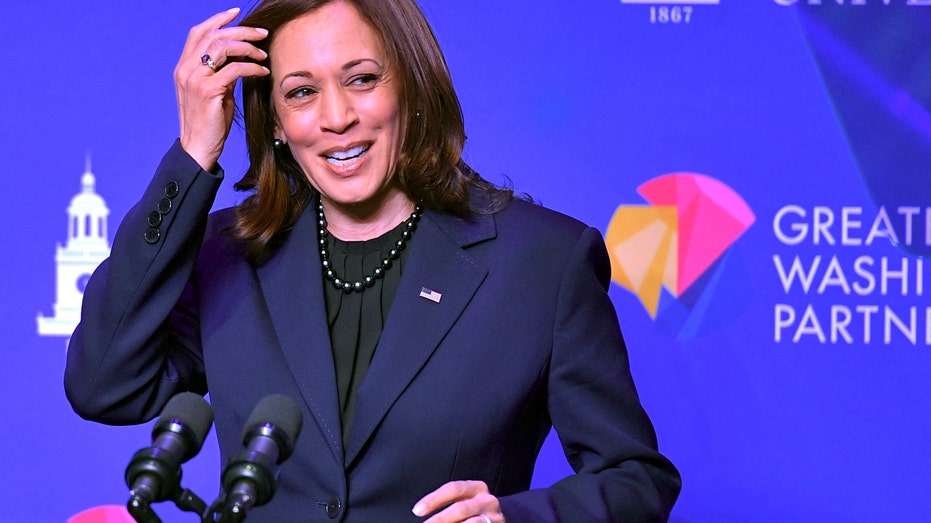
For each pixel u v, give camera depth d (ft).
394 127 21.71
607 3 35.42
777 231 35.09
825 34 35.24
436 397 21.03
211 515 13.91
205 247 23.63
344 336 22.16
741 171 35.17
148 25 35.65
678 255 35.14
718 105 35.22
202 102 21.77
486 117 35.32
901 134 35.09
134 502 13.79
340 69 21.08
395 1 21.91
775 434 35.01
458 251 22.29
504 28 35.37
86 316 22.30
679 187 35.19
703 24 35.29
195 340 23.41
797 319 35.06
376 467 20.90
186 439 14.76
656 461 22.11
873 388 35.04
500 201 23.29
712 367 35.01
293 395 21.42
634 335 35.14
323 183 21.68
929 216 35.04
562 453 35.68
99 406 22.12
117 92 35.55
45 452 35.42
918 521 34.99
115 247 21.97
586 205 35.29
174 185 21.72
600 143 35.35
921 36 35.06
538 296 21.98
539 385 21.84
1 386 35.27
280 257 22.88
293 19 21.53
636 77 35.37
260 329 22.16
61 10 35.47
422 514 17.62
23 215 35.29
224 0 35.88
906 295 35.09
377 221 22.65
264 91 22.50
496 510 18.29
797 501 34.99
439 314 21.62
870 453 35.01
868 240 35.09
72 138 35.42
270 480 14.06
